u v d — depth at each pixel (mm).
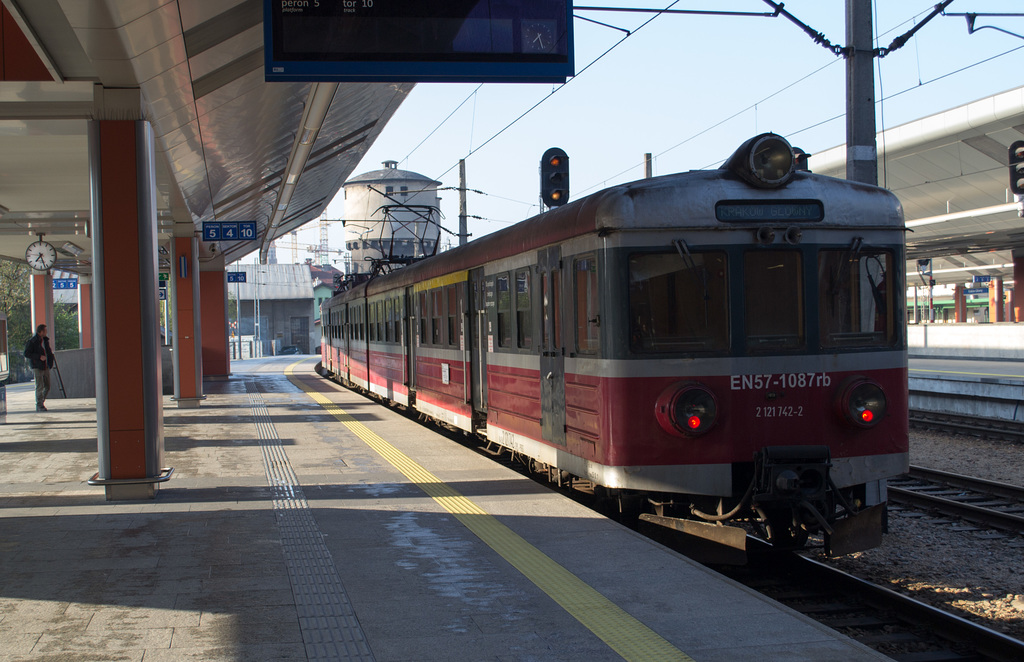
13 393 27141
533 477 11000
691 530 7305
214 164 14711
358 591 5543
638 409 7043
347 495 8672
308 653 4496
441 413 13391
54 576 5887
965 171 35531
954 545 8242
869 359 7246
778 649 4535
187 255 18688
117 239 8438
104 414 8508
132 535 7047
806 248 7156
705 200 7102
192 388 18891
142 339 8508
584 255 7637
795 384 7090
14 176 14547
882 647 5730
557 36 8891
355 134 18891
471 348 11609
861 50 10695
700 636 4723
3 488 9227
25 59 8312
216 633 4789
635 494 7465
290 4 8414
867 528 7285
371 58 8547
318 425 15227
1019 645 5316
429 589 5574
